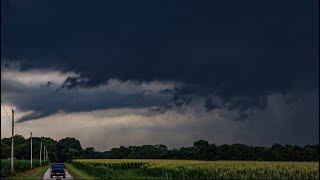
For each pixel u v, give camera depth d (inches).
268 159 4111.7
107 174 2518.5
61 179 2317.9
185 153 6825.8
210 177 2257.6
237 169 2191.2
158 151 7760.8
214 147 5457.7
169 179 2418.8
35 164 4766.2
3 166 3011.8
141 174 2923.2
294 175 2022.6
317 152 3695.9
